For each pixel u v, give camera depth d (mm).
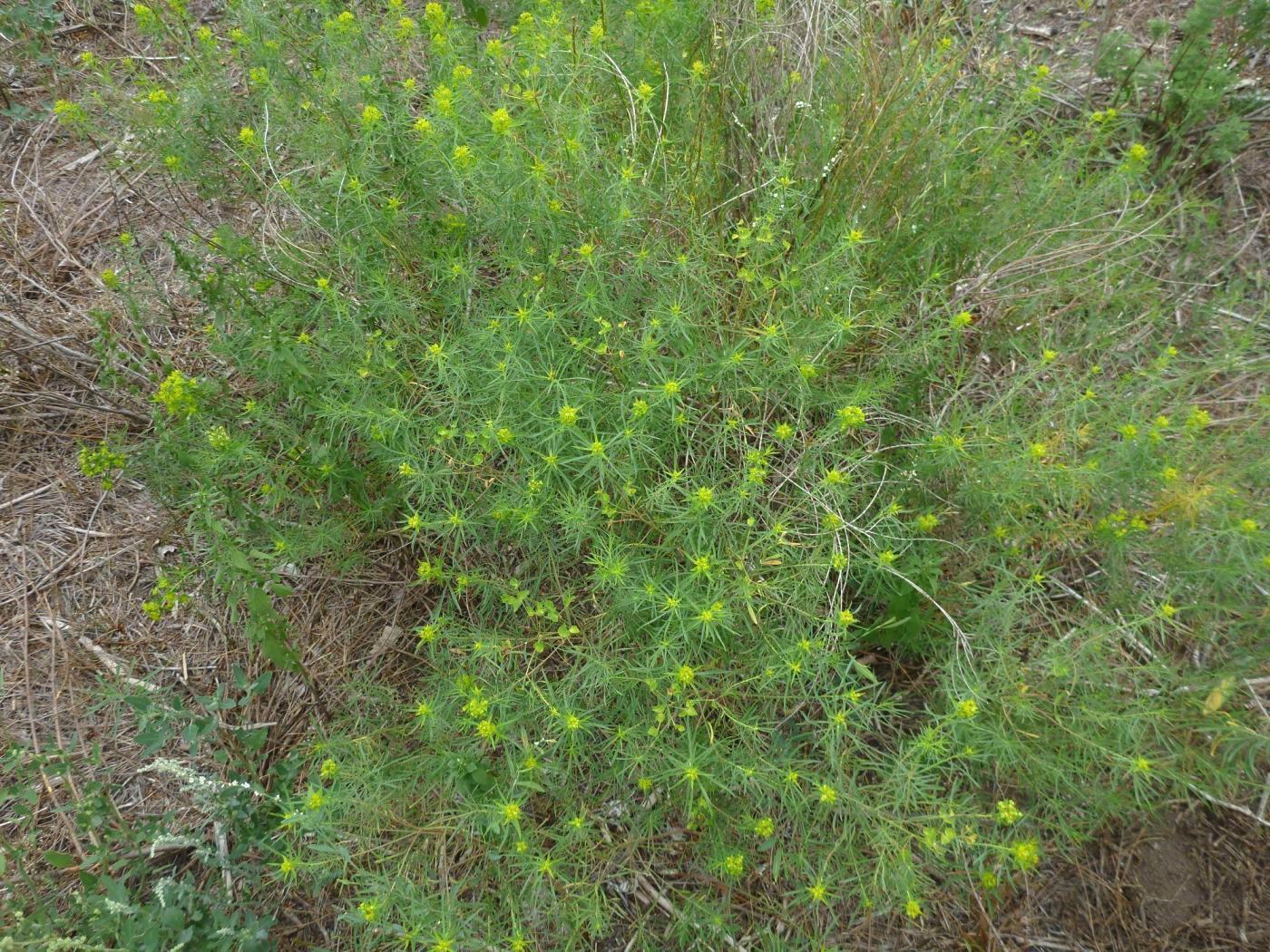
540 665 2619
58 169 4105
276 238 3111
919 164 3236
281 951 2539
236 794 2520
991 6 4352
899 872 2113
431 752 2539
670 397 2447
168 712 2568
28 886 2467
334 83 3047
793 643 2352
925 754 2266
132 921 2205
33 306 3682
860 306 2947
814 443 2621
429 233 3062
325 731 2834
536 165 2520
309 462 2826
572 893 2355
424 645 2977
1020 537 2650
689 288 2766
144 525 3273
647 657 2436
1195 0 4266
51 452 3420
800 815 2350
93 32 4555
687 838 2637
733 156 3432
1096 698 2346
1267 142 3984
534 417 2502
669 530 2592
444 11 3252
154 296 3480
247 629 2551
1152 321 3189
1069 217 3244
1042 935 2572
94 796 2416
